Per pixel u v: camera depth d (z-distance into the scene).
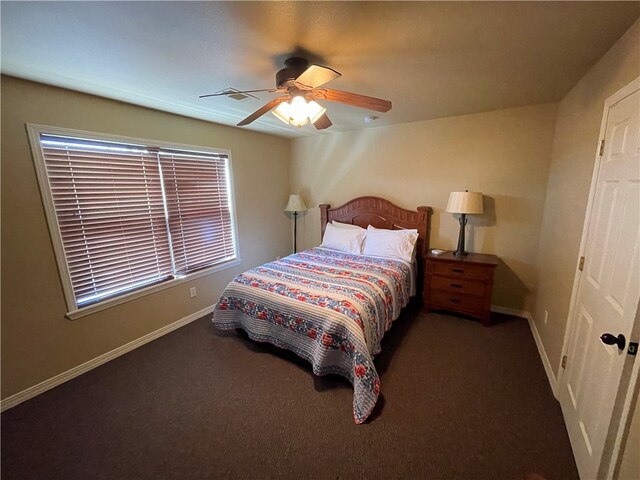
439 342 2.66
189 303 3.15
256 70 1.83
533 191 2.90
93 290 2.36
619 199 1.30
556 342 2.08
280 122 3.27
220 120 3.13
